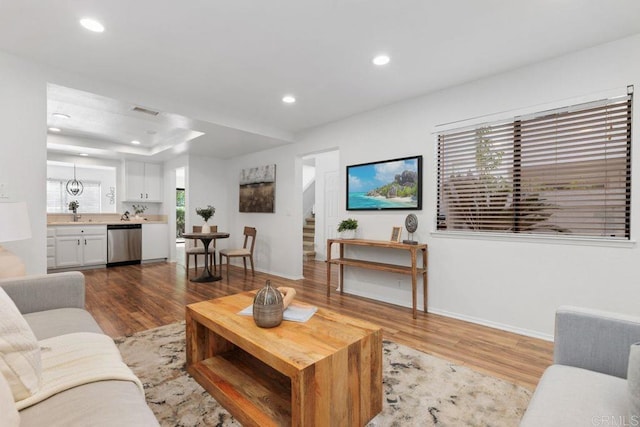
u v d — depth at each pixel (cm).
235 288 425
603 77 234
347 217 407
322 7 193
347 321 180
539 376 201
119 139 524
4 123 241
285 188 507
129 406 99
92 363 120
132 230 604
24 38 224
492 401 175
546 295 259
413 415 163
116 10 195
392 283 365
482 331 277
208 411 164
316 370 133
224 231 635
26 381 99
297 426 129
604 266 234
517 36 224
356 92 325
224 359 204
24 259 248
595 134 241
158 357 221
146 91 320
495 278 286
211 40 229
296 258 491
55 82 266
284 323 176
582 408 98
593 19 204
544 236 259
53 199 627
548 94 257
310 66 269
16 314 103
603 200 239
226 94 329
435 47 239
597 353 125
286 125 442
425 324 294
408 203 345
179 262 633
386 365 215
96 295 384
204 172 606
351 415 149
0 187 238
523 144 274
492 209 292
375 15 201
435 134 326
